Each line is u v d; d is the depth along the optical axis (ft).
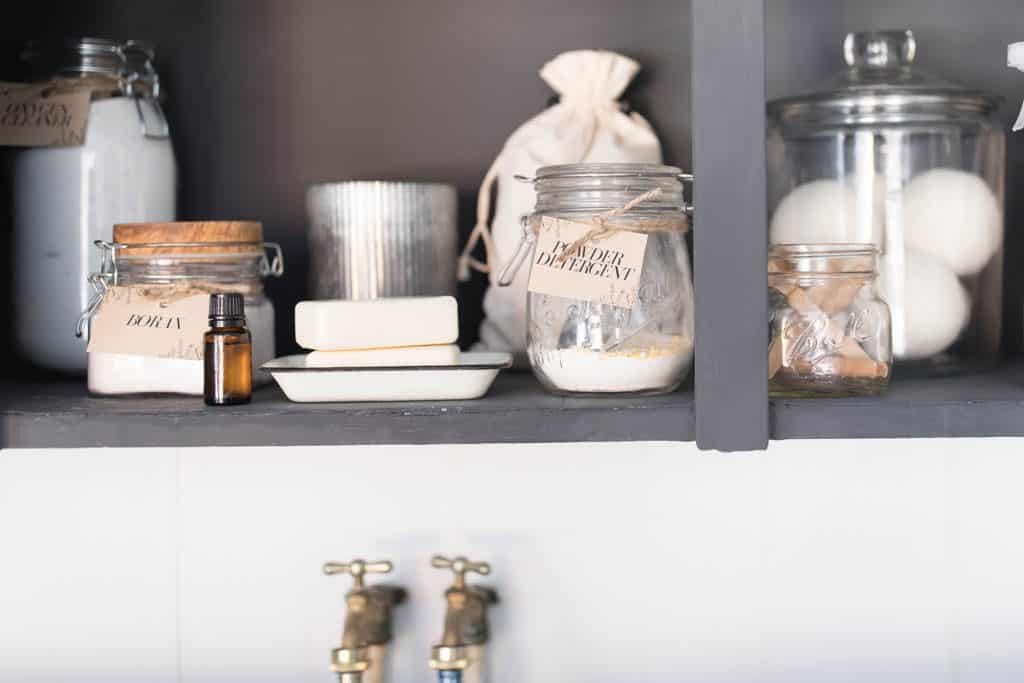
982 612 3.54
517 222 3.37
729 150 2.62
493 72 3.74
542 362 2.88
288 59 3.78
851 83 3.22
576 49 3.72
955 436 2.64
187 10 3.79
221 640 3.66
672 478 3.58
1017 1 3.64
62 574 3.68
